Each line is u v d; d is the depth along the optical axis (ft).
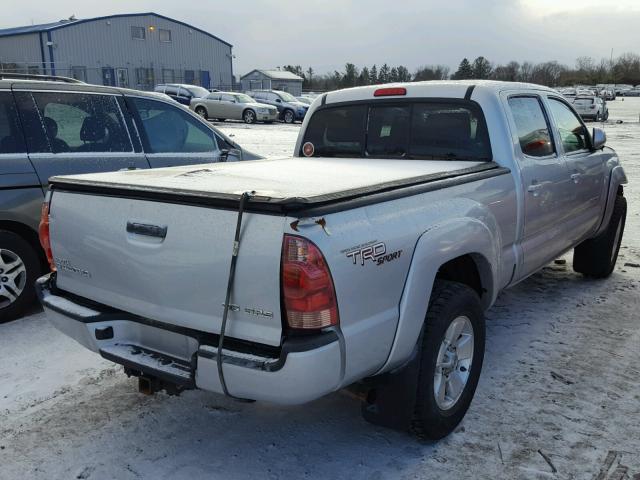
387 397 10.01
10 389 12.66
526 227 13.97
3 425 11.32
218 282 8.45
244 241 8.13
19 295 16.17
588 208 17.74
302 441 10.92
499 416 11.74
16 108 16.14
